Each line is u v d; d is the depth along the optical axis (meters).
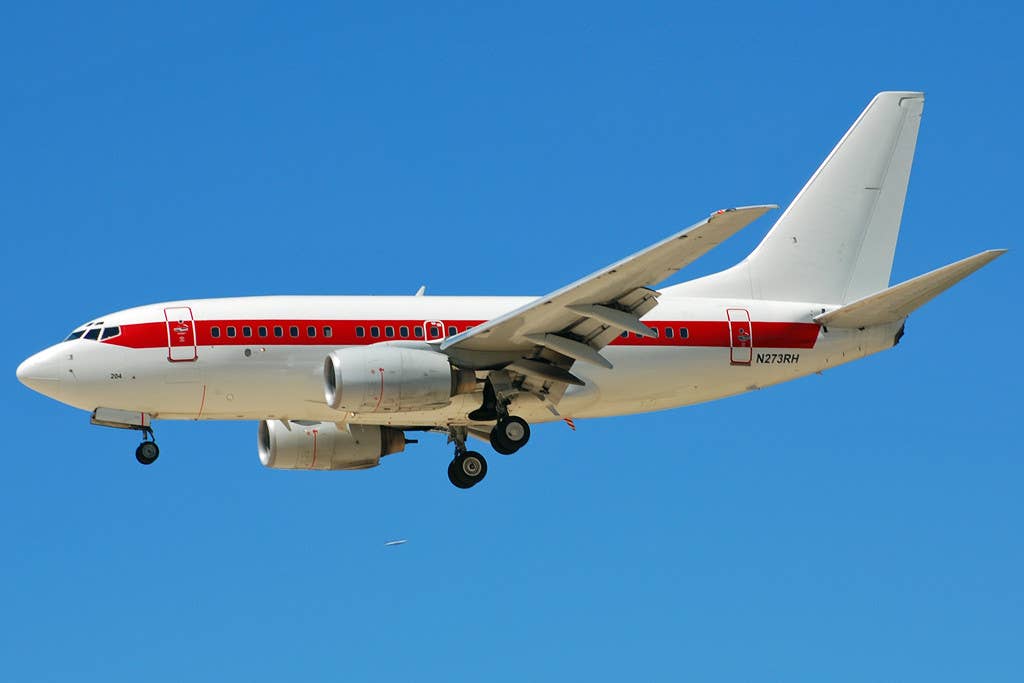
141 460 104.31
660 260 91.00
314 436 114.06
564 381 105.25
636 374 110.06
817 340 113.81
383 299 106.75
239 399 103.12
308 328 103.50
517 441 106.06
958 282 108.44
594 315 95.69
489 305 107.88
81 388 101.19
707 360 111.56
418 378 99.81
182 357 101.56
